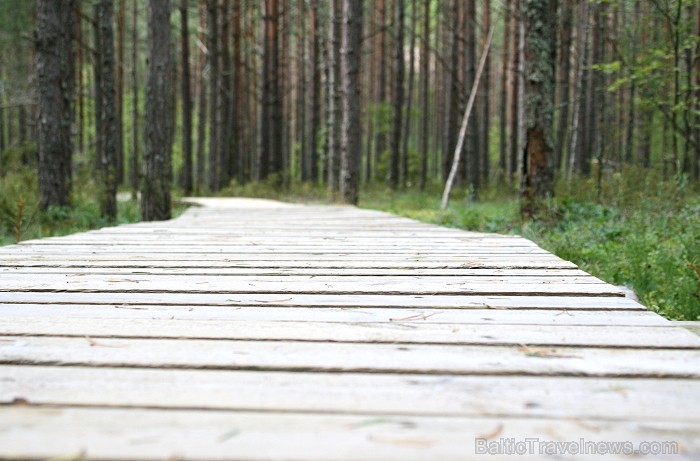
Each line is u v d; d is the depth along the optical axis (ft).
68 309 9.06
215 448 4.29
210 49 93.86
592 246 20.76
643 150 73.61
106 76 38.63
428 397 5.39
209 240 19.61
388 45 100.42
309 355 6.64
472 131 69.97
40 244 18.25
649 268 17.25
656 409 5.11
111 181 37.68
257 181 84.64
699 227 21.86
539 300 9.88
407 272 12.90
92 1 57.72
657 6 38.68
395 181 82.33
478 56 106.63
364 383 5.77
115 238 20.13
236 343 7.14
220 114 90.68
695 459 4.15
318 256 15.61
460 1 81.97
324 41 95.14
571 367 6.21
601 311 9.05
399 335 7.51
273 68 88.74
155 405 5.15
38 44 34.09
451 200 61.46
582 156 78.33
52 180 34.35
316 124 98.32
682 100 45.21
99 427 4.67
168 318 8.46
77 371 6.09
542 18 30.81
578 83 73.20
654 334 7.58
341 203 51.70
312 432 4.59
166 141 35.78
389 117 96.27
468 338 7.36
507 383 5.79
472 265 13.80
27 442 4.38
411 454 4.21
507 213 32.91
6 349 6.80
